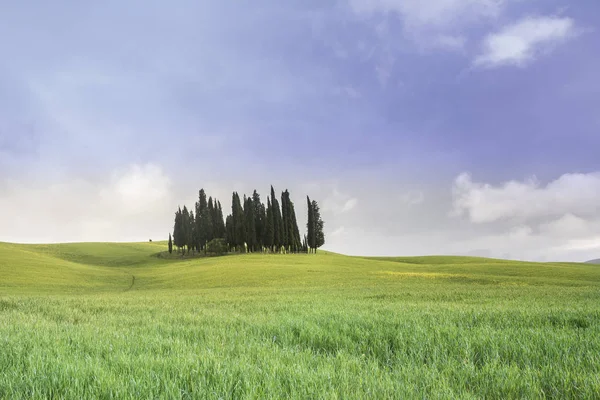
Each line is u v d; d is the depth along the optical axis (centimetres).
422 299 2106
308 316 1101
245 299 2277
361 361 561
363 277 5700
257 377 457
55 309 1656
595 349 585
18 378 452
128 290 5559
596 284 4775
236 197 14175
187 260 13338
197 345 670
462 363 530
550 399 408
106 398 397
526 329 782
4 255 9869
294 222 14312
